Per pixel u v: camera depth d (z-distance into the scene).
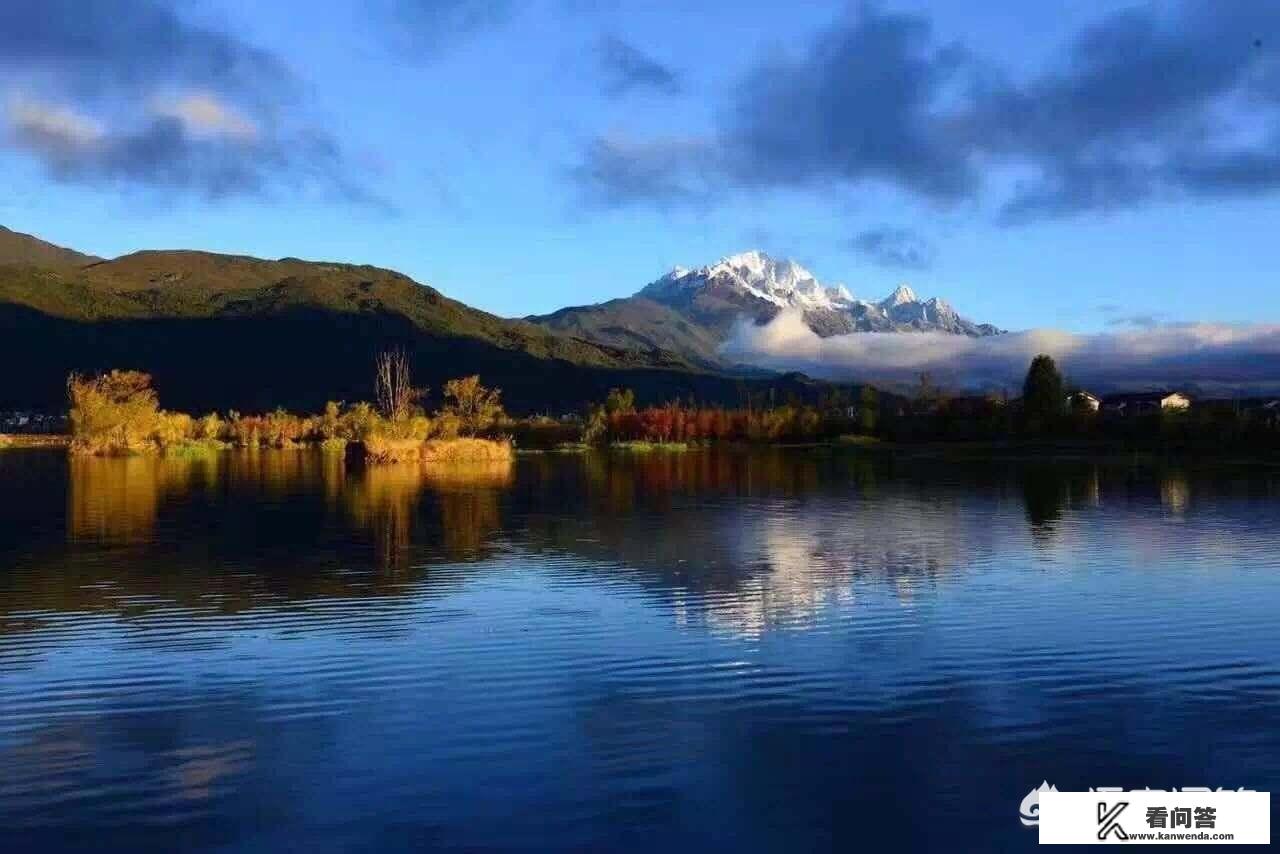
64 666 13.19
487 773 9.49
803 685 12.23
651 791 9.09
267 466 61.12
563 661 13.35
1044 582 19.27
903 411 113.69
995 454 81.19
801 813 8.65
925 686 12.16
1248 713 11.15
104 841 8.16
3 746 10.24
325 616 16.17
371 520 30.19
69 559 22.14
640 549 23.98
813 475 54.50
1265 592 18.12
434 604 17.12
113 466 60.81
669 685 12.23
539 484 46.28
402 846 8.08
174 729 10.73
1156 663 13.18
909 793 9.05
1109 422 88.69
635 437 102.50
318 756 9.92
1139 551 23.52
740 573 20.36
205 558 22.30
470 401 98.94
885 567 21.16
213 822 8.48
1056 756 9.90
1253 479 50.19
